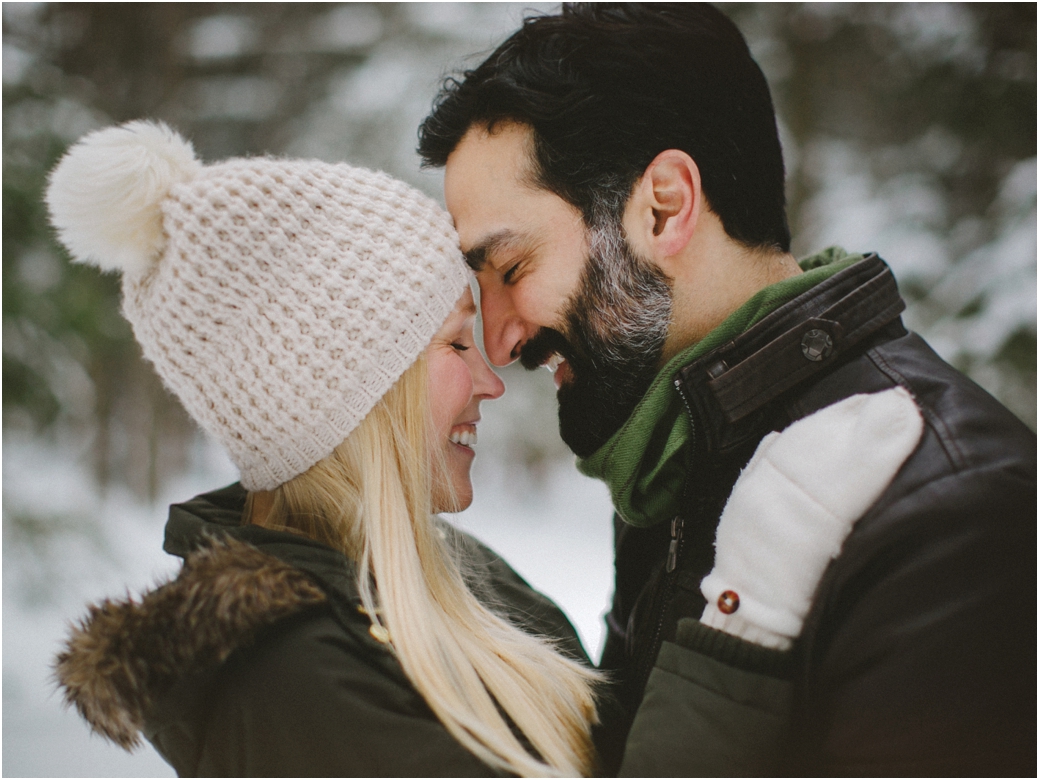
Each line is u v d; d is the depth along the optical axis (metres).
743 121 1.08
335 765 0.81
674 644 0.86
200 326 0.98
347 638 0.90
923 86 4.31
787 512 0.81
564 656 1.22
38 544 3.61
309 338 0.97
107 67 7.18
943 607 0.72
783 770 0.78
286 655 0.86
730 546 0.84
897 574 0.75
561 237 1.08
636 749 0.81
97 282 4.29
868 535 0.77
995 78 3.96
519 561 6.70
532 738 0.93
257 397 0.99
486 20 6.86
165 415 8.76
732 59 1.08
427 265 1.02
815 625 0.78
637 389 1.11
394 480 1.02
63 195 0.96
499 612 1.27
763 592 0.80
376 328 0.98
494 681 0.97
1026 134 3.86
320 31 8.22
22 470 3.85
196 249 0.96
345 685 0.85
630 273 1.07
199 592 0.83
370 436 1.02
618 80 1.04
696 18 1.08
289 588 0.87
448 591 1.06
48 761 2.47
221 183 0.97
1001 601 0.72
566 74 1.05
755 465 0.88
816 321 0.93
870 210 4.22
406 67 7.15
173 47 7.48
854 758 0.73
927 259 3.73
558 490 10.52
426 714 0.88
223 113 8.13
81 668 0.83
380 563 0.97
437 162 1.19
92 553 3.75
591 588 5.60
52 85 4.20
